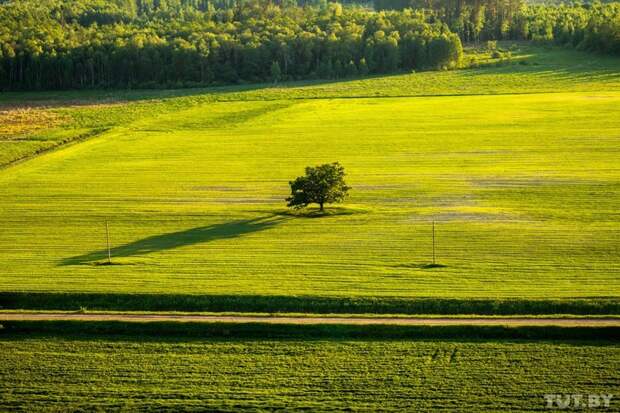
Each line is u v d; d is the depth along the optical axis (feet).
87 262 363.76
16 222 436.76
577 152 560.61
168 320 295.28
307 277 336.29
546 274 333.21
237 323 291.38
